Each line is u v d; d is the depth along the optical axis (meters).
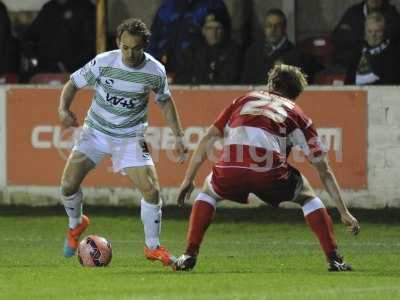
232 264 33.78
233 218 47.00
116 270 30.88
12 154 50.56
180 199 30.11
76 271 30.55
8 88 50.31
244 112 29.64
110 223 46.03
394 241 41.09
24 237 42.59
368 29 49.62
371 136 47.50
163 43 53.59
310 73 51.19
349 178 47.72
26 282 27.66
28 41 56.84
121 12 60.72
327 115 47.69
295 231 44.00
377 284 27.14
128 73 32.12
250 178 29.41
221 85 48.88
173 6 53.72
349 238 42.03
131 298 24.42
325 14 58.50
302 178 30.28
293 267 33.00
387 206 47.56
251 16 58.72
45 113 50.03
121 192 49.78
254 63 51.31
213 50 52.12
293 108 29.80
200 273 29.89
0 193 50.81
